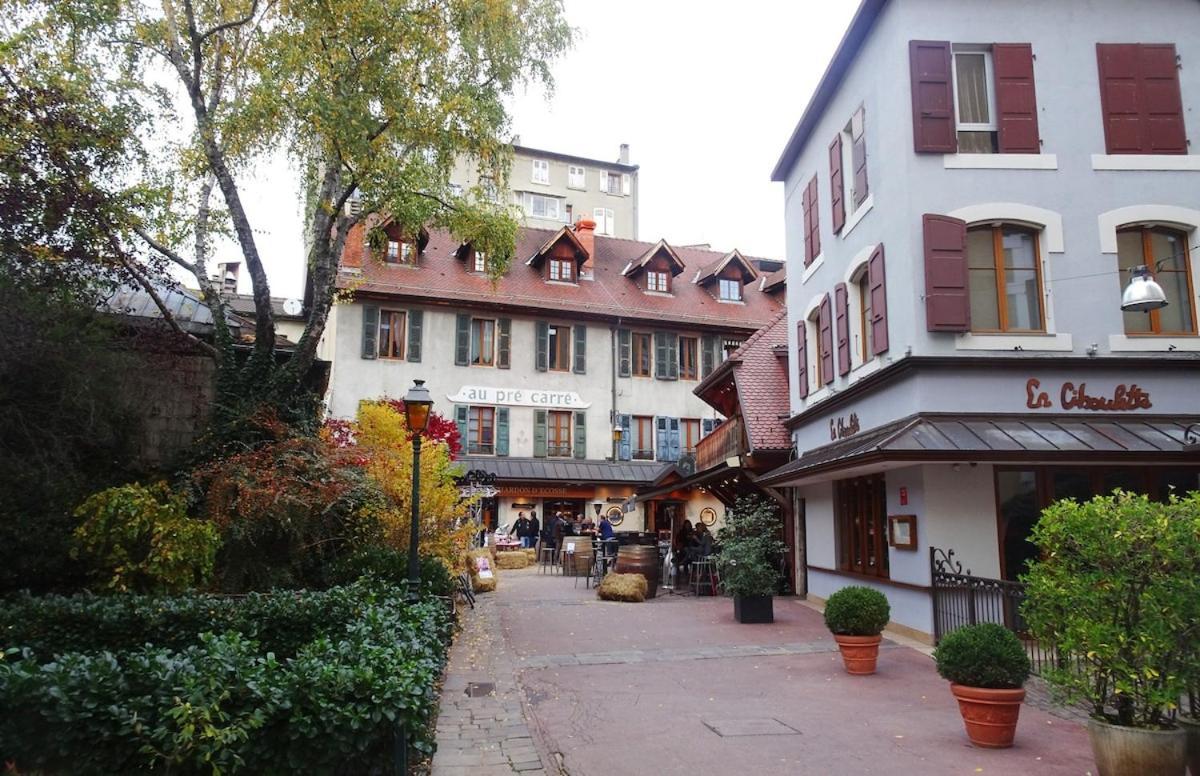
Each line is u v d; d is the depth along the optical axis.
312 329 12.99
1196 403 10.90
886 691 8.11
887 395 11.92
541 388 30.58
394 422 14.62
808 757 5.93
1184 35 11.79
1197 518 4.85
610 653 10.25
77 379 9.94
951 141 11.32
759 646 10.77
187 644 7.48
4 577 8.90
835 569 14.49
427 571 11.49
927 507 10.68
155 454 12.23
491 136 13.20
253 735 4.61
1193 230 11.33
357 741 4.69
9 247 9.55
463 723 6.91
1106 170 11.37
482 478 20.62
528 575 22.55
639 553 16.91
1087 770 5.59
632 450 31.42
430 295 29.11
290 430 11.84
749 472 17.80
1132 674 4.89
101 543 8.88
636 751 6.11
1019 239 11.48
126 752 4.54
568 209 49.84
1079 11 11.75
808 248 16.16
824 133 15.18
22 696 4.51
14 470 9.40
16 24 10.11
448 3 12.39
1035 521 10.73
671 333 32.91
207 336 13.80
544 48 13.97
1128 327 11.21
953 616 10.09
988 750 6.08
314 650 5.30
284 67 11.15
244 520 10.53
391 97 11.75
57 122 9.95
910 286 11.13
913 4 11.70
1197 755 4.91
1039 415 10.79
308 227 14.73
